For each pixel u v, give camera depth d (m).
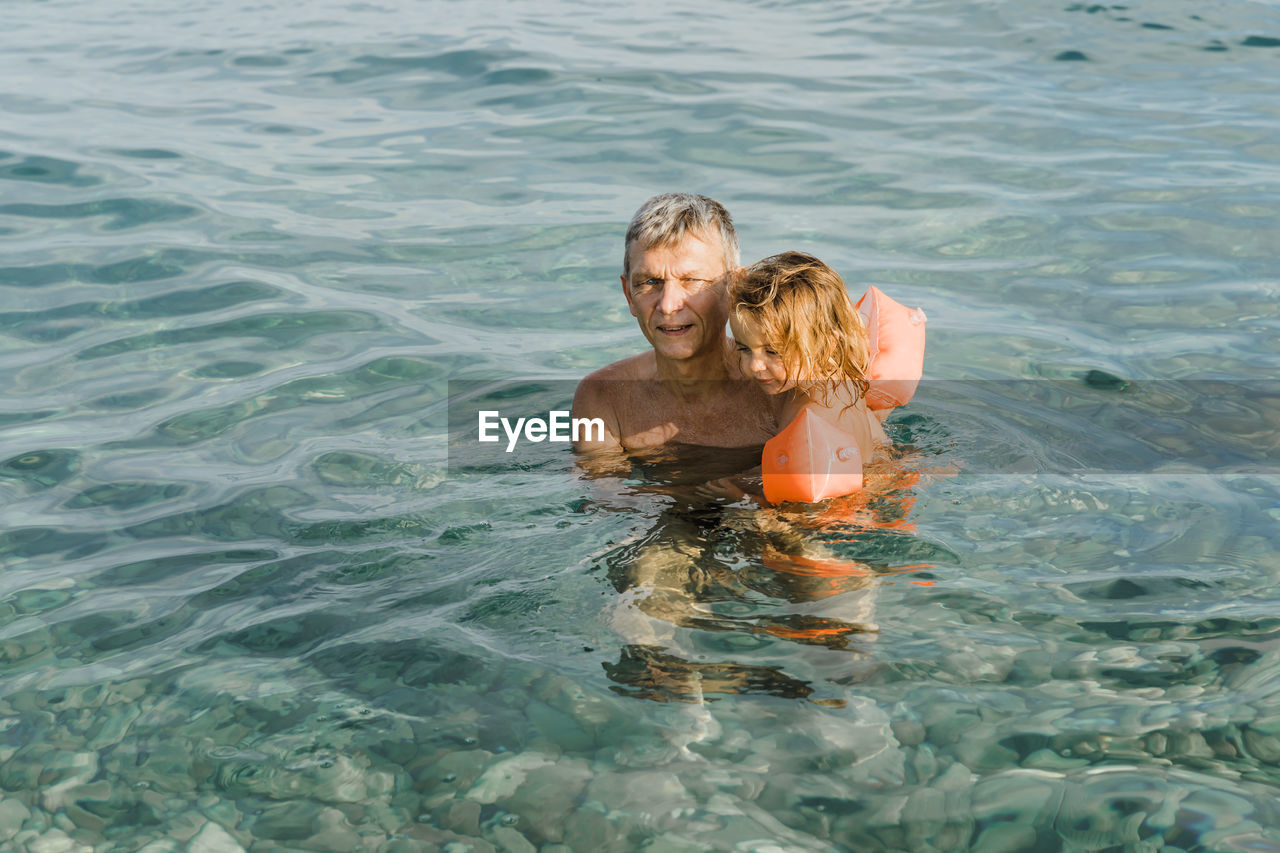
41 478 3.72
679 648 2.64
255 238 6.09
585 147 7.52
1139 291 5.21
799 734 2.33
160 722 2.46
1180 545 3.07
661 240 3.47
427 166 7.23
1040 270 5.50
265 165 7.26
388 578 3.02
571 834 2.09
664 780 2.22
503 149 7.53
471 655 2.65
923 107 8.20
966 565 2.97
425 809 2.17
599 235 6.08
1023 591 2.84
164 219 6.33
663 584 2.90
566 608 2.83
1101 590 2.85
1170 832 2.03
